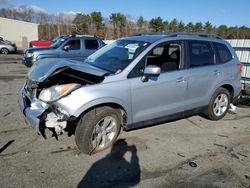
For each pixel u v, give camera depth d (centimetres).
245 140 505
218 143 488
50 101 398
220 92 588
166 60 503
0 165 382
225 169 398
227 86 609
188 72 518
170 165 403
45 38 6062
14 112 608
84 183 352
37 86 422
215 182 364
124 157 420
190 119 606
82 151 420
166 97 489
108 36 5972
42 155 415
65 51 1278
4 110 621
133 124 461
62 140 466
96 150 426
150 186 351
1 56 2278
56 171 374
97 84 411
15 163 389
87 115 408
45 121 395
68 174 369
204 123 586
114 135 443
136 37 532
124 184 353
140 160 413
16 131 500
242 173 389
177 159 422
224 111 611
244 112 681
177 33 535
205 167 401
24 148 435
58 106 393
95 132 416
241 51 791
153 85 464
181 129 545
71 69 430
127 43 511
